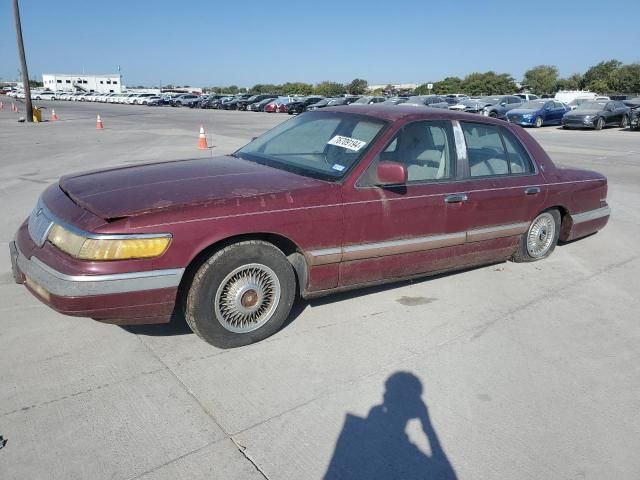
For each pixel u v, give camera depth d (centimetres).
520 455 256
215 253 318
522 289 469
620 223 736
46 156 1272
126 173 374
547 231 534
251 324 345
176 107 5544
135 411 274
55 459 238
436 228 416
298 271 367
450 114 445
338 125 425
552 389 313
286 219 336
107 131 2161
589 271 525
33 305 393
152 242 294
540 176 504
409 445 259
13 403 276
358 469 242
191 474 234
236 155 450
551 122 2758
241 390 296
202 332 326
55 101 7131
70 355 325
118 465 237
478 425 277
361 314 401
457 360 341
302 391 298
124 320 304
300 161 403
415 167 408
